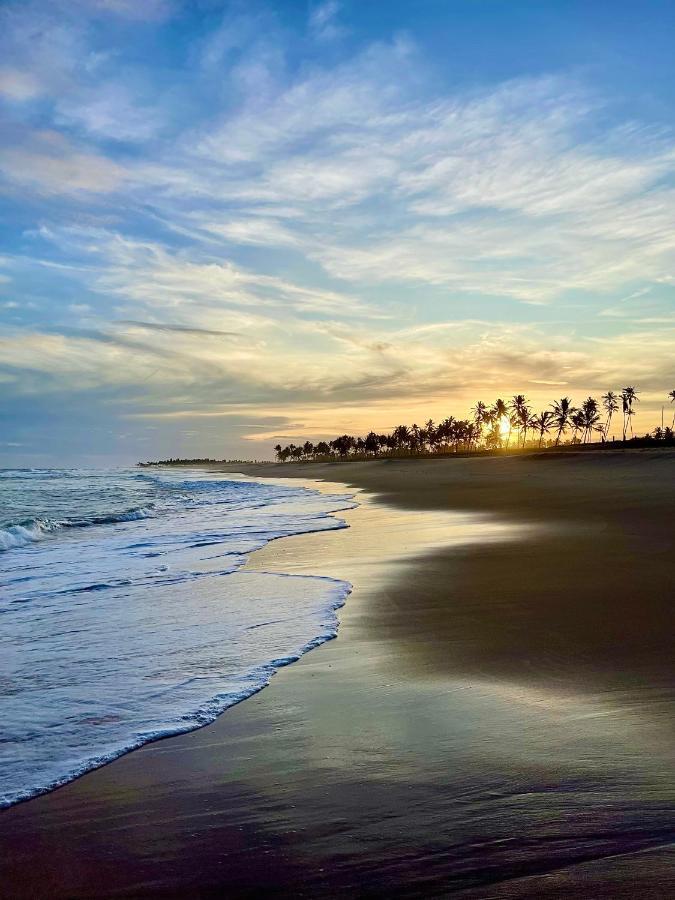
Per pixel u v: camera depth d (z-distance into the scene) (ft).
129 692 16.58
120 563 39.14
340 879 8.90
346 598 27.25
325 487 163.94
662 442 298.56
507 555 36.17
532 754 12.21
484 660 18.33
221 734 13.96
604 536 41.98
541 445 504.43
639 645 18.97
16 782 12.00
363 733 13.65
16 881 9.14
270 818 10.52
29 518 71.15
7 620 24.56
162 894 8.80
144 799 11.32
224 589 29.78
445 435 588.50
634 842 9.21
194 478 290.56
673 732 12.91
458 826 9.95
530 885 8.47
